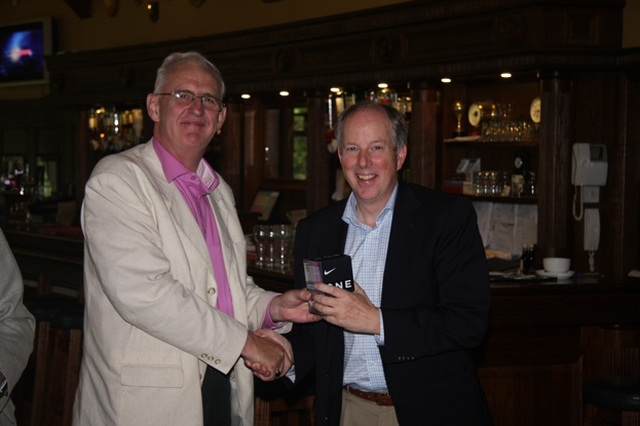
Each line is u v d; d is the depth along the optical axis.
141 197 2.47
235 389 2.65
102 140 8.62
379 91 6.12
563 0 4.75
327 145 6.48
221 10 7.71
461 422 2.58
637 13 4.85
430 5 5.29
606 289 3.94
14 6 10.59
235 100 7.40
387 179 2.60
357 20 5.80
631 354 3.98
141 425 2.42
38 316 4.80
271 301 2.79
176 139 2.58
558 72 4.86
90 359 2.53
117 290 2.37
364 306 2.49
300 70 6.36
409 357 2.50
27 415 5.20
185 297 2.40
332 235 2.77
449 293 2.56
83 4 9.45
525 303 3.85
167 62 2.62
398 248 2.61
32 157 10.54
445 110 5.94
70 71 8.66
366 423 2.68
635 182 5.07
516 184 5.43
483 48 5.04
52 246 6.69
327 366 2.68
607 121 5.02
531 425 3.95
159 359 2.45
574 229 5.03
